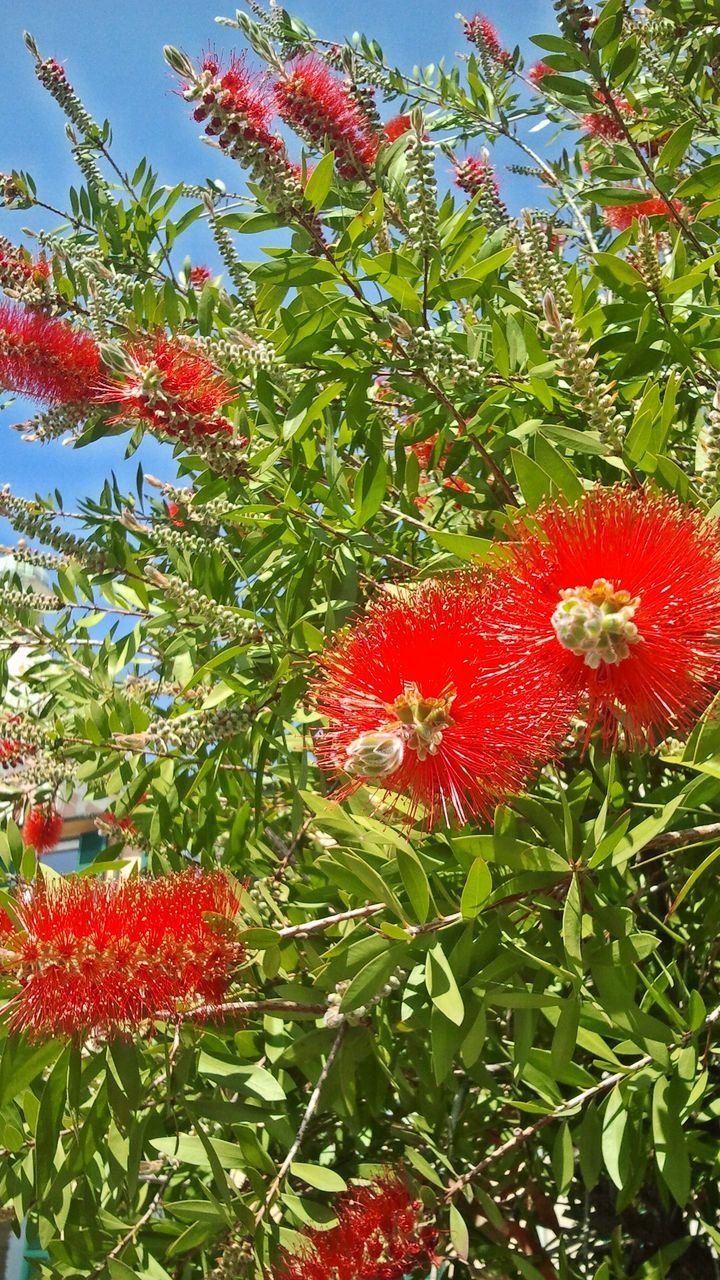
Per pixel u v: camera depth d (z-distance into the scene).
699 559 0.40
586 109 0.67
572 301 0.57
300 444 0.59
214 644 0.66
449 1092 0.56
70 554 0.68
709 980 0.56
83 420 0.67
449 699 0.40
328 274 0.58
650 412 0.48
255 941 0.47
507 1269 0.54
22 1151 0.55
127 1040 0.49
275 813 0.69
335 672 0.42
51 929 0.46
